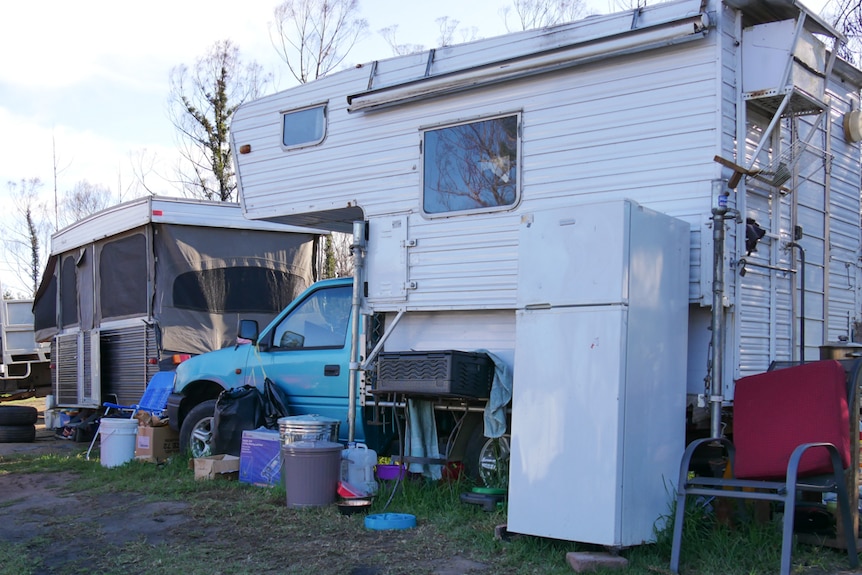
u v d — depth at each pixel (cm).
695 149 538
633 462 476
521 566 469
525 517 496
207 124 1984
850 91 698
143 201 1009
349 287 733
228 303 1034
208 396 825
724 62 536
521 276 520
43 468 838
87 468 836
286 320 766
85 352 1130
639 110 562
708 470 571
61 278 1243
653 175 554
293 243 1087
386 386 617
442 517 573
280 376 747
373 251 692
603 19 585
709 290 526
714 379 518
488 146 633
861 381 490
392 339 681
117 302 1073
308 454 611
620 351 474
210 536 552
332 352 720
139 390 1016
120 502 663
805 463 462
